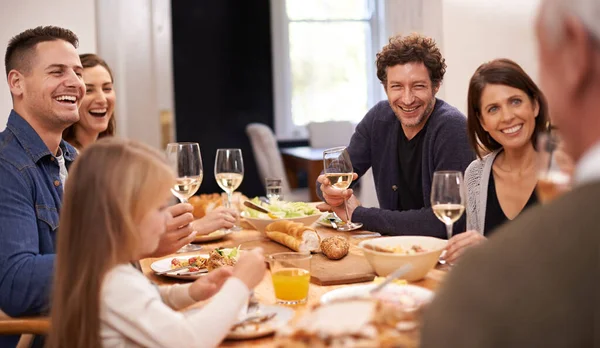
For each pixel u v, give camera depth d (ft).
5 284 5.64
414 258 5.18
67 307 4.04
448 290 2.12
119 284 4.04
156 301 4.09
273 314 4.57
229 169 8.21
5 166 6.16
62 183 6.84
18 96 6.70
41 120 6.71
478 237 5.57
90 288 4.00
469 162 7.81
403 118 8.07
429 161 8.07
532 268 2.02
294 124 23.26
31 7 13.02
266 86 23.25
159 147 16.34
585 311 1.94
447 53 14.01
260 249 4.50
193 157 7.13
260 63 23.15
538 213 2.15
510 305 1.99
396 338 2.48
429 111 8.11
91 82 9.29
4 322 5.57
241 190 23.59
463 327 2.01
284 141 23.20
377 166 8.98
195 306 5.01
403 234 7.23
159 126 16.29
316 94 23.20
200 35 22.74
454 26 13.97
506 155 6.87
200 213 8.68
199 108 22.95
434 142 8.02
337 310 2.68
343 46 23.12
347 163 7.28
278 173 19.15
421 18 15.06
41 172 6.50
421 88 7.90
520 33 13.80
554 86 2.25
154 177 4.21
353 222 7.53
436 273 5.56
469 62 14.05
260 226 7.36
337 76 23.20
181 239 5.94
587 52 2.12
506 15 13.85
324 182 7.44
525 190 6.74
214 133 23.17
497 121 6.48
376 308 2.69
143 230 4.21
